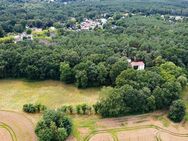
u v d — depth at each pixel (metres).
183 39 170.50
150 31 193.50
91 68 127.75
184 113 107.50
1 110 107.44
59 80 133.62
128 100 107.25
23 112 106.88
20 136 93.00
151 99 109.12
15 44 151.00
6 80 132.12
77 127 99.62
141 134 98.19
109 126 101.31
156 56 143.88
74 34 187.00
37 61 131.75
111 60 133.12
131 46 161.75
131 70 118.81
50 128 89.44
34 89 124.94
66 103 114.75
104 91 107.94
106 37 178.38
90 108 108.06
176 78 127.12
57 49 144.25
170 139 96.75
